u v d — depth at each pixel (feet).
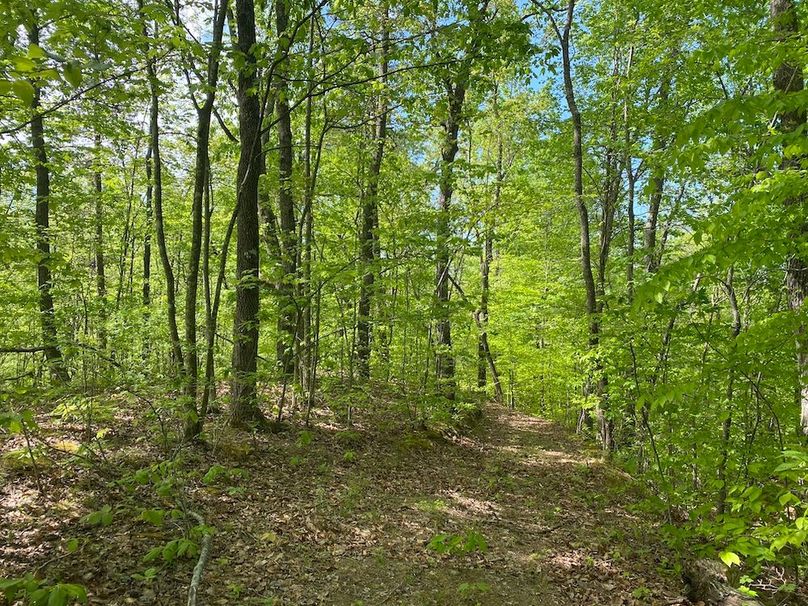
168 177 46.01
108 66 10.43
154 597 13.01
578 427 50.08
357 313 36.35
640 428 24.82
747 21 23.36
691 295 16.94
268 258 29.45
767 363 14.80
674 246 40.63
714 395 18.02
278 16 27.68
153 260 72.79
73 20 12.48
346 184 35.91
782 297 25.68
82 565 13.39
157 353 30.32
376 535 19.67
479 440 40.91
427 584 16.93
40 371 23.62
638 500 27.35
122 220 49.16
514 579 18.02
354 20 30.86
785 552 15.88
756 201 10.48
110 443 20.88
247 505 19.40
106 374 21.39
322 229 36.58
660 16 28.66
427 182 33.37
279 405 31.24
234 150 33.09
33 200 41.29
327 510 20.68
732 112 8.70
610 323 24.70
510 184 34.04
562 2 37.45
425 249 28.58
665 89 37.17
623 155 40.73
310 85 24.18
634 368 19.66
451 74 24.22
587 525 23.73
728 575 16.99
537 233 60.34
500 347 61.98
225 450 23.40
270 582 15.15
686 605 16.79
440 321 34.65
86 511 15.93
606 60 47.11
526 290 52.44
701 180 31.76
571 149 44.19
